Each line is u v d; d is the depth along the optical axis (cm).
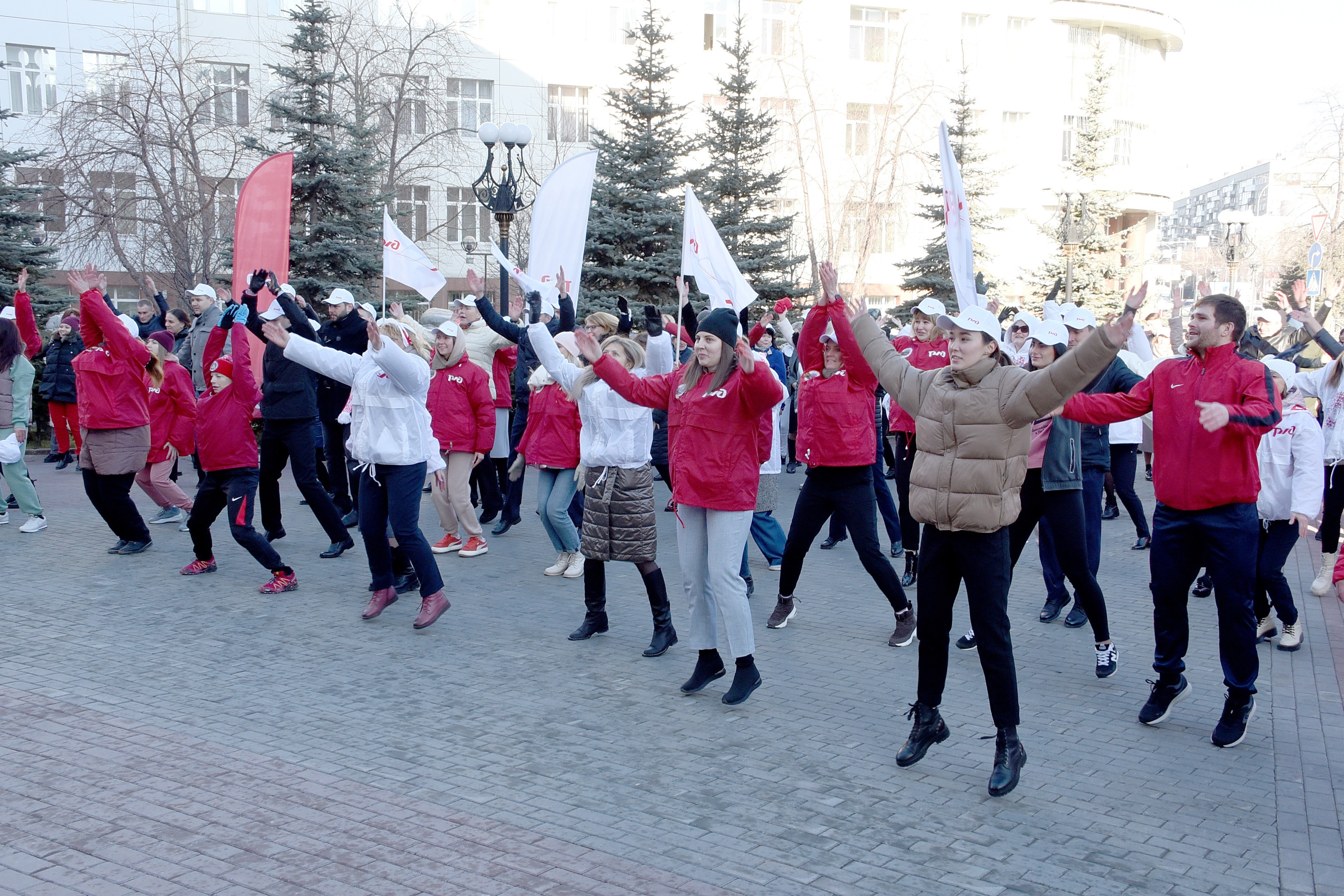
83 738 503
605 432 655
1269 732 545
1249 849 409
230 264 2383
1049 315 718
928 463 462
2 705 547
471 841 401
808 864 388
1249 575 514
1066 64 4331
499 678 609
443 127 2955
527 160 3662
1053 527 623
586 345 576
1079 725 549
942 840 411
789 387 1596
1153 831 423
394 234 1030
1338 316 3216
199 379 1339
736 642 565
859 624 745
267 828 410
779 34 3944
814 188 3734
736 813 432
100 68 2700
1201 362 521
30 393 1034
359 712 548
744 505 557
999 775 456
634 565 922
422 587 707
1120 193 3150
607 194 2259
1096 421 543
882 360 489
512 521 1063
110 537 1012
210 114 2556
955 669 640
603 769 477
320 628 709
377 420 697
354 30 2944
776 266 2391
